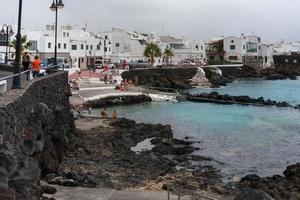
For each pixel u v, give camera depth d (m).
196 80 124.88
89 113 60.34
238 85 129.50
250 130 51.78
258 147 42.19
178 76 121.88
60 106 33.47
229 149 40.91
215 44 182.38
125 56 143.88
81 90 77.06
